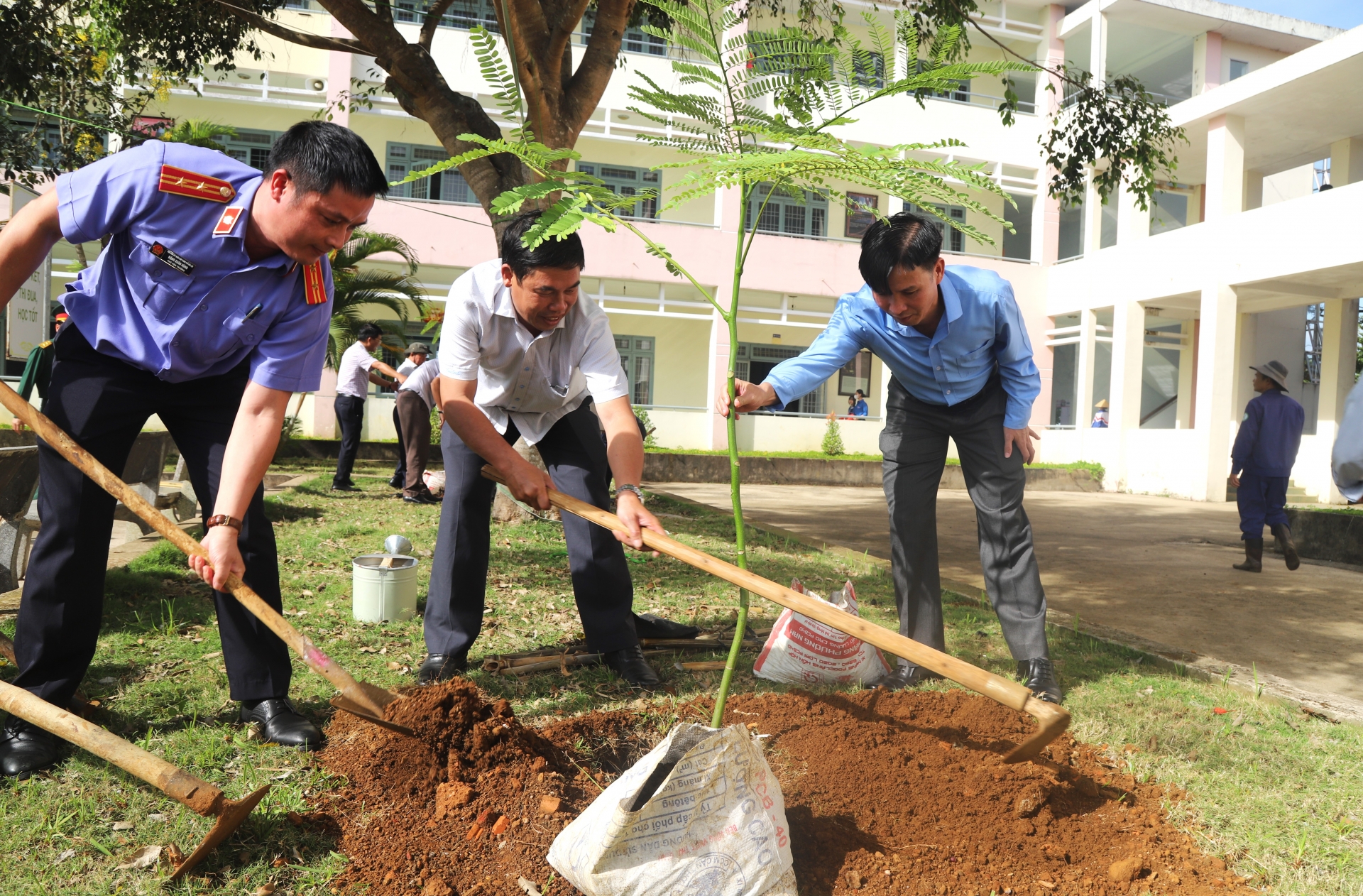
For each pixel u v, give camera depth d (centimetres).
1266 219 1533
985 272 354
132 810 236
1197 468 1642
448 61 1741
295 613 438
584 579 366
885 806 256
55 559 264
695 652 407
